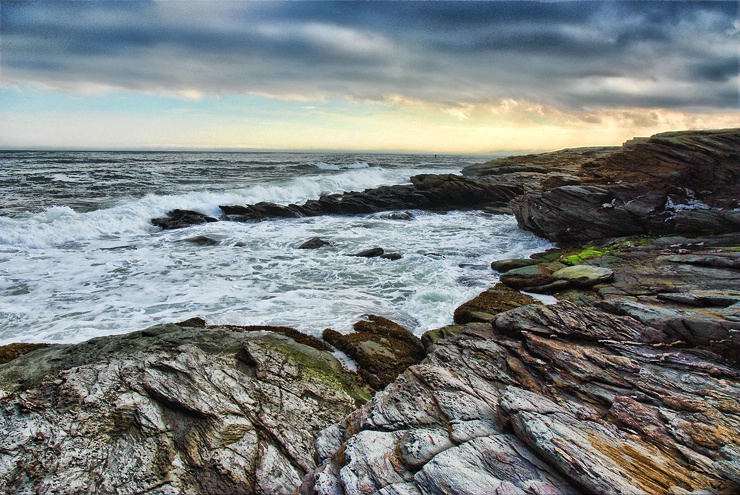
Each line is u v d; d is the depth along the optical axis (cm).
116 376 738
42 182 3472
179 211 2541
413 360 935
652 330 824
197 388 723
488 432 557
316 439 659
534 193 2144
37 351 857
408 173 5444
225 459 600
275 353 864
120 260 1664
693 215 1655
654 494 418
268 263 1664
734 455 477
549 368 738
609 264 1405
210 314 1138
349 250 1889
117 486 548
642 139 2241
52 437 607
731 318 793
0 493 527
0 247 1777
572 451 473
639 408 593
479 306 1152
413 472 499
